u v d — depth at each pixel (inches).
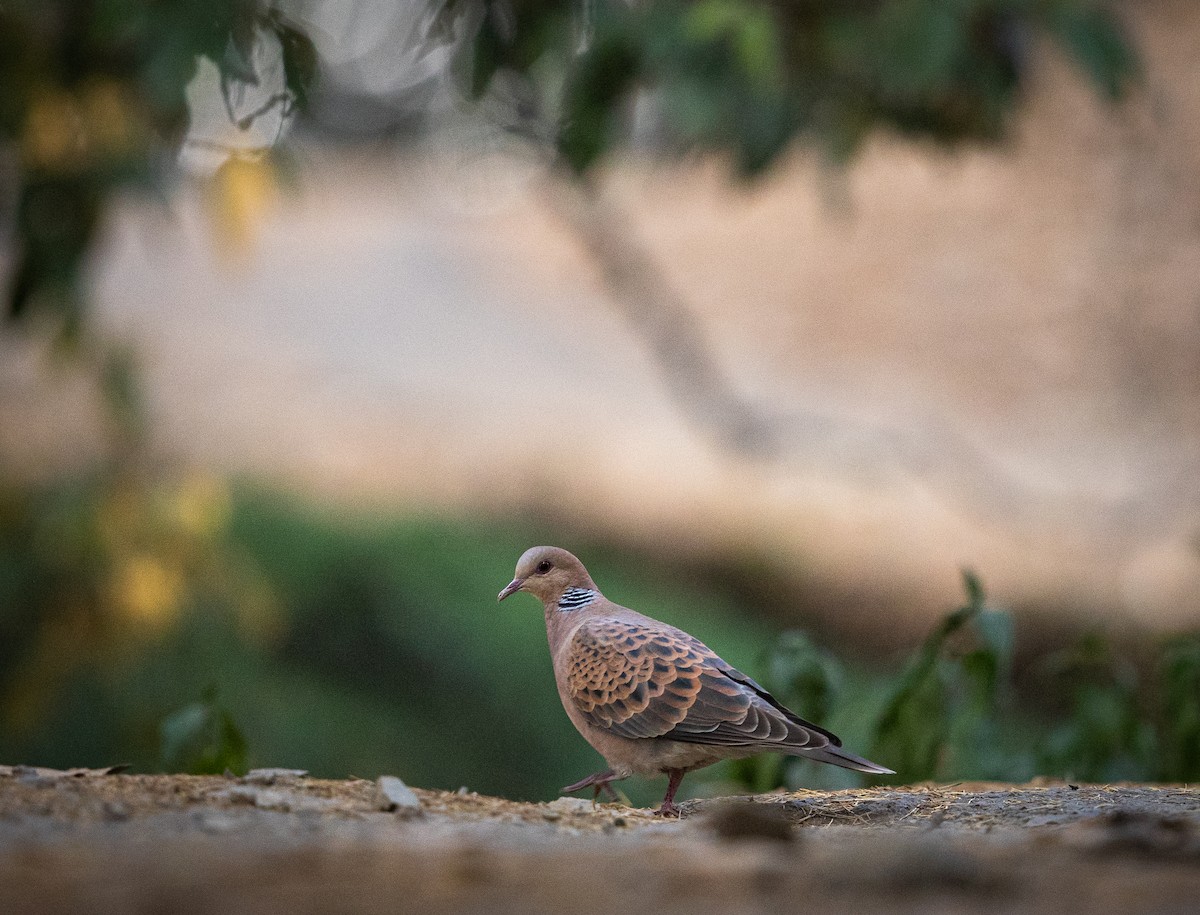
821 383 860.6
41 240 367.9
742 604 712.4
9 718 477.1
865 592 693.3
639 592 692.7
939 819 193.3
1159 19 986.1
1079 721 300.2
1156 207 922.7
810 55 350.9
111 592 461.7
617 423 831.1
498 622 618.5
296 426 785.6
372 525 659.4
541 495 762.8
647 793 494.0
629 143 430.9
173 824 168.1
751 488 754.2
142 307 1000.2
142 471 478.9
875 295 953.5
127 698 527.5
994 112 353.4
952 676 278.8
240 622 546.3
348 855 151.7
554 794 572.4
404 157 1288.1
